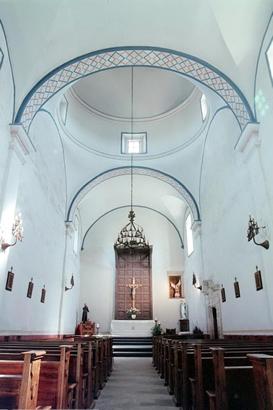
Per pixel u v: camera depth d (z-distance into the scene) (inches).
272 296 256.1
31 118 301.7
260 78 277.1
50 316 433.1
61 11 269.0
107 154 556.7
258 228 268.5
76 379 153.5
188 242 682.2
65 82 319.9
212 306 463.8
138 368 378.0
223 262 409.7
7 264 265.4
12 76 279.1
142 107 570.3
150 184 646.5
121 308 719.1
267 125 263.7
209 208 483.8
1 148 253.6
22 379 82.6
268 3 253.3
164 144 561.0
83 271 734.5
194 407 148.7
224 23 272.2
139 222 776.3
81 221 730.2
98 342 238.7
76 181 545.0
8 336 271.0
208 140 467.8
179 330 683.4
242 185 329.1
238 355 133.7
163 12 280.8
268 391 76.4
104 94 544.1
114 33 297.0
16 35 269.3
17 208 289.9
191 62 313.3
